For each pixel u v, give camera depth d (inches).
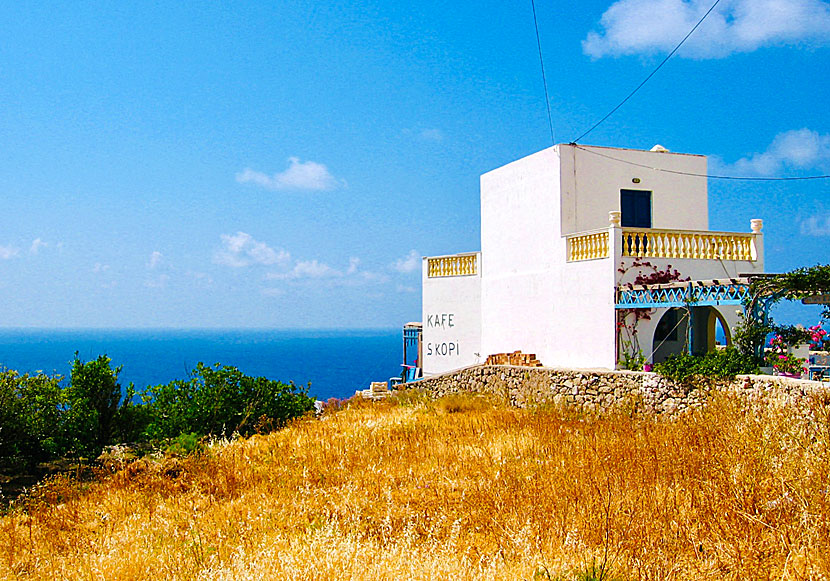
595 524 323.3
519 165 987.3
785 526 294.5
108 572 335.9
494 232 1046.4
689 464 394.3
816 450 361.4
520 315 977.5
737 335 664.4
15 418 718.5
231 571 312.3
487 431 620.1
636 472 402.3
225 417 810.2
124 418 817.5
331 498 426.6
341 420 774.5
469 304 1097.4
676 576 268.1
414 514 377.4
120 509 468.4
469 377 956.6
